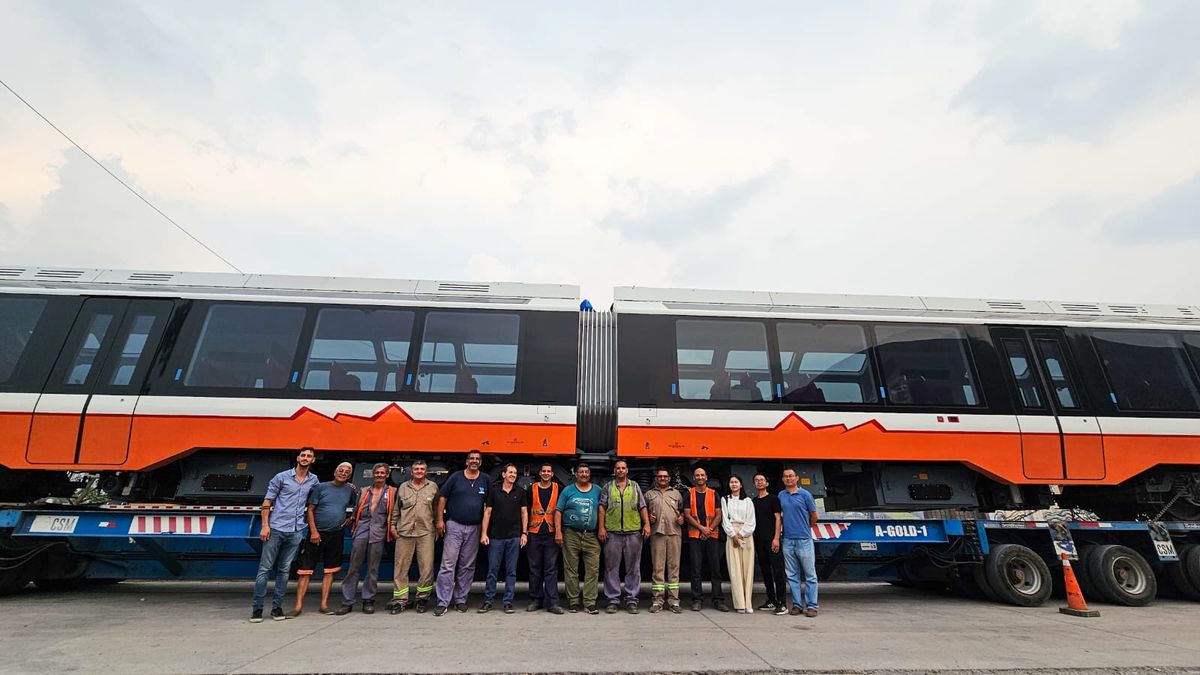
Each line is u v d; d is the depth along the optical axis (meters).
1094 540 9.49
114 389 8.27
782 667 5.26
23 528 7.96
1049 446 9.02
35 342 8.44
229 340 8.64
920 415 8.97
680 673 5.06
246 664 5.17
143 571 8.89
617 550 7.89
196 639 6.07
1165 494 9.64
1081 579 9.19
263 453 8.61
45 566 8.77
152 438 8.12
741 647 5.94
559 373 8.79
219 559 8.86
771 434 8.70
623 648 5.84
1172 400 9.40
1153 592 8.91
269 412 8.29
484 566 9.28
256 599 7.02
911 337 9.45
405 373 8.64
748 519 8.13
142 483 8.57
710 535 8.22
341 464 7.70
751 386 8.94
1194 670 5.39
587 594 7.77
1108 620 7.68
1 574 8.41
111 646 5.77
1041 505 9.53
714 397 8.83
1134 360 9.60
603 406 8.78
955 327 9.57
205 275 9.16
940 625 7.23
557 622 7.09
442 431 8.40
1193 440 9.20
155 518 8.05
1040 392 9.29
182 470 8.48
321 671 4.98
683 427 8.62
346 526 8.41
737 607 7.96
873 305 9.77
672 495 8.16
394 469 8.66
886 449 8.80
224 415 8.23
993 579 8.81
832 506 9.72
